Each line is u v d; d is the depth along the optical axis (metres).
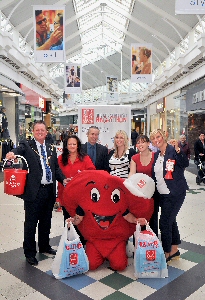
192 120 15.68
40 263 3.40
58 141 25.83
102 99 41.38
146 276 3.07
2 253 3.65
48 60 10.62
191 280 3.03
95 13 21.59
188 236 4.25
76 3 18.20
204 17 14.16
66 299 2.69
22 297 2.72
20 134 15.76
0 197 6.61
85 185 3.20
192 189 7.60
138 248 3.07
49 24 10.49
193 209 5.68
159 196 3.38
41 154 3.42
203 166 8.09
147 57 16.14
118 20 22.75
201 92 13.18
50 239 4.11
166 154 3.30
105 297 2.72
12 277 3.08
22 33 17.31
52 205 3.58
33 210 3.35
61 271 3.06
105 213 3.17
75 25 22.02
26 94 16.98
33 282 2.98
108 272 3.21
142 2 15.77
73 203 3.28
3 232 4.37
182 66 15.45
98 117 7.06
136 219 3.24
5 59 13.20
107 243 3.23
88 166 3.73
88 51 34.62
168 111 21.94
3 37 11.88
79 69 20.28
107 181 3.16
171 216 3.30
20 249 3.78
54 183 3.44
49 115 25.41
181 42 18.86
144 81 16.27
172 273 3.17
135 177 3.09
